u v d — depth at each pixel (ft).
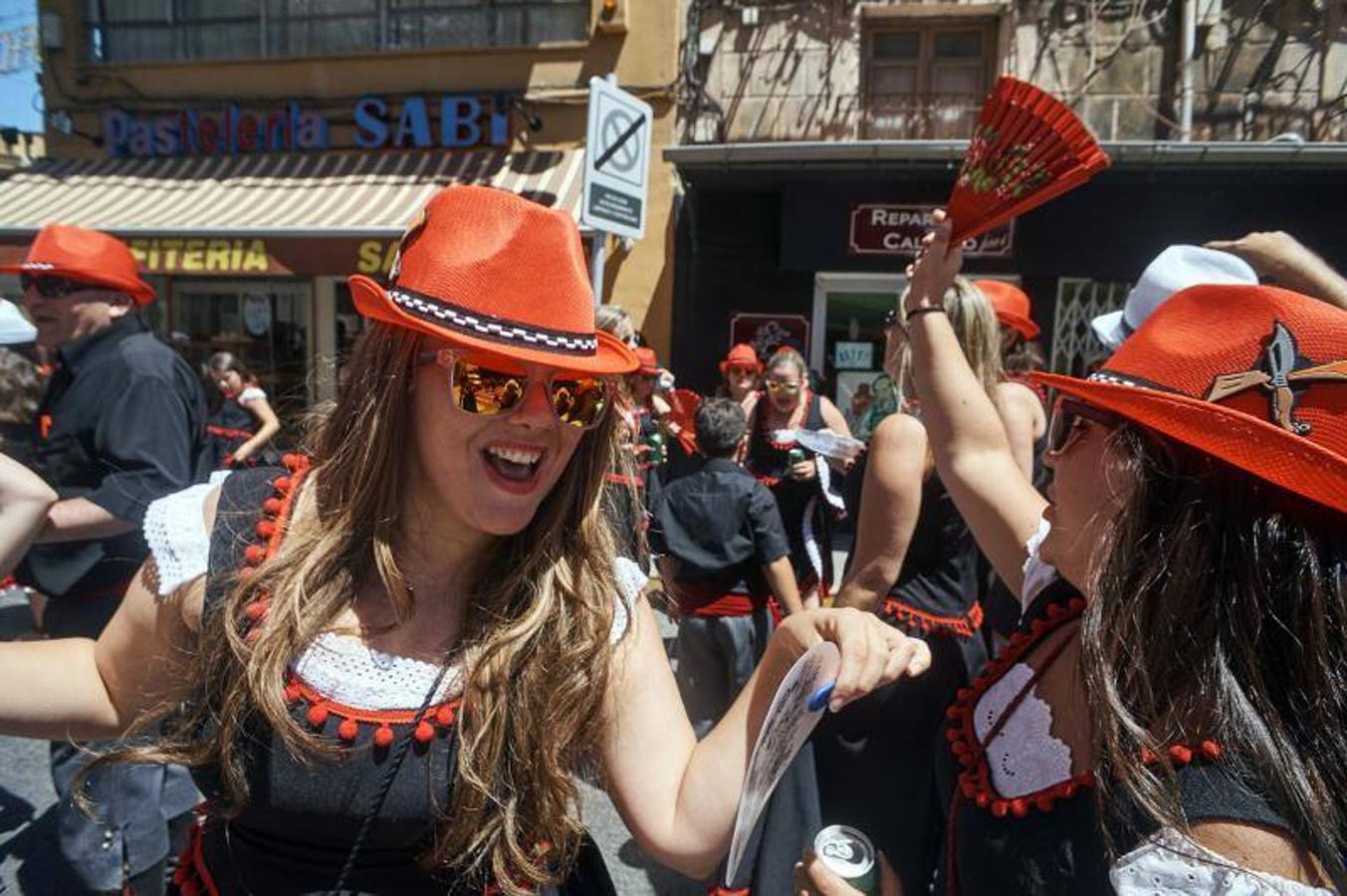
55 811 10.09
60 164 28.68
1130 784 2.58
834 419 15.52
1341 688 2.40
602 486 3.86
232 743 3.25
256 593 3.35
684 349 25.80
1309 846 2.34
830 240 23.48
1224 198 21.80
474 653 3.44
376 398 3.51
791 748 3.16
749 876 6.69
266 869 3.37
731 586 10.14
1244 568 2.53
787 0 24.38
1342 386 2.45
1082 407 3.19
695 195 24.39
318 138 27.32
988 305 7.33
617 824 10.14
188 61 27.84
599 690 3.57
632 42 25.22
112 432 7.01
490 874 3.45
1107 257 22.35
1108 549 2.88
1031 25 23.58
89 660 3.76
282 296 28.17
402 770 3.28
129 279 7.43
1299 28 22.61
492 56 26.25
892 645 3.10
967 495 4.81
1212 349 2.72
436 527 3.63
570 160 25.80
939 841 6.43
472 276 3.29
